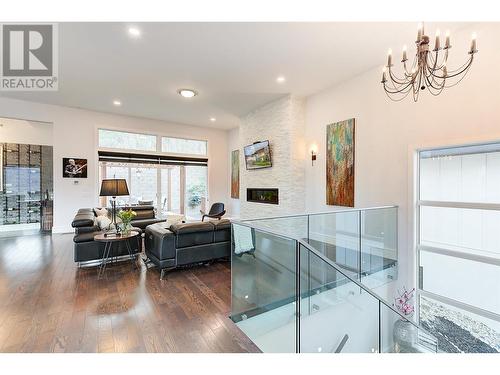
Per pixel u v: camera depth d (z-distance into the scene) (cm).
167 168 786
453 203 325
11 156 702
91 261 414
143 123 719
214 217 692
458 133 305
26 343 207
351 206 435
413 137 351
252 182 633
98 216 459
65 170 615
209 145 849
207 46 338
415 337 344
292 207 521
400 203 368
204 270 386
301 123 533
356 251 382
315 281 299
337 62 383
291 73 421
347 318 336
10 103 552
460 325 326
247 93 514
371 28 296
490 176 296
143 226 571
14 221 703
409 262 356
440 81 312
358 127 427
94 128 648
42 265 393
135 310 263
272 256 284
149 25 292
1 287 312
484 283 307
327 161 483
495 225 298
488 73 280
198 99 552
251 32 305
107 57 369
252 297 275
